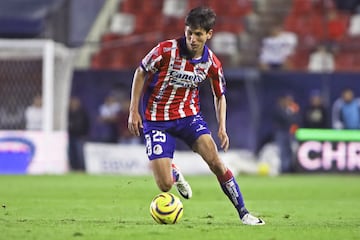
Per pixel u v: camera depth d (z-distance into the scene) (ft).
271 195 195.62
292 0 357.41
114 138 303.89
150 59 107.65
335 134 297.74
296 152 297.94
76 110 296.30
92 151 297.74
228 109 304.91
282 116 295.28
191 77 109.50
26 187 212.64
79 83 306.55
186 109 111.34
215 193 197.67
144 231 99.71
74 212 138.82
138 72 109.09
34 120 296.51
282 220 124.47
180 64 108.37
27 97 304.09
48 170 287.48
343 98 296.10
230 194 111.24
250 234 96.89
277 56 322.75
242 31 344.69
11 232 97.25
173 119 110.73
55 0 314.96
